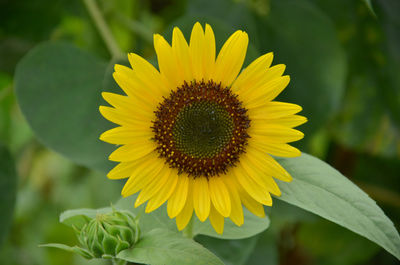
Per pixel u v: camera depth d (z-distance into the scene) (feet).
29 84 3.24
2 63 3.76
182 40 2.78
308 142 3.45
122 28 3.76
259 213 2.80
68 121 3.22
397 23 3.70
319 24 3.46
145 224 2.91
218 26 3.21
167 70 2.79
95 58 3.28
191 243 2.72
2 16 3.73
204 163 2.84
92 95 3.23
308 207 2.74
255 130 2.83
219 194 2.81
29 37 3.78
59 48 3.27
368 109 3.73
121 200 2.94
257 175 2.79
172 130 2.83
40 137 3.20
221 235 2.92
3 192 3.35
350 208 2.73
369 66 3.72
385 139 3.72
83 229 2.79
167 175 2.84
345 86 3.73
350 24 3.70
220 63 2.81
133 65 2.77
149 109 2.83
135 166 2.82
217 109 2.83
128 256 2.73
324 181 2.77
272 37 3.48
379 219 2.71
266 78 2.80
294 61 3.46
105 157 3.18
